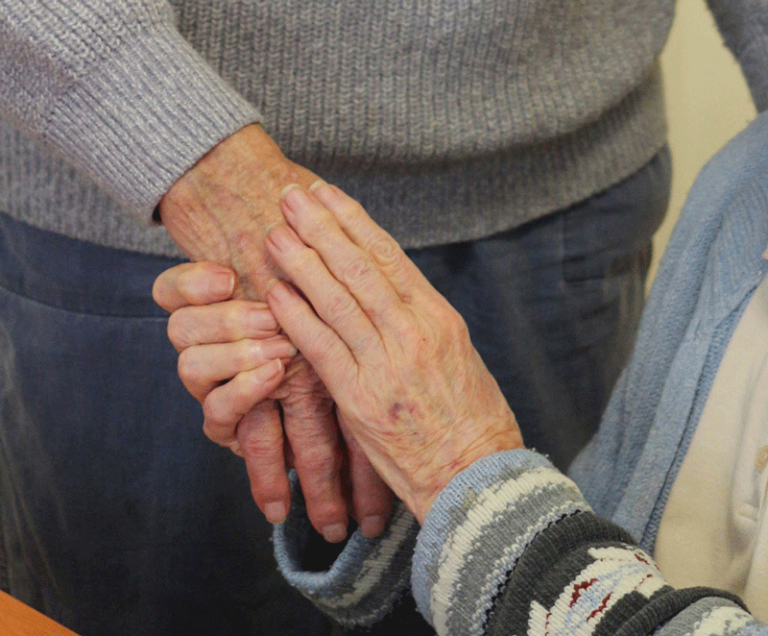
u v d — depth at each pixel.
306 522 1.34
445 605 1.20
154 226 1.36
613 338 1.62
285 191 1.25
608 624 1.15
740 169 1.31
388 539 1.29
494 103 1.41
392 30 1.36
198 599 1.55
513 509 1.19
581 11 1.42
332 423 1.30
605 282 1.58
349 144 1.40
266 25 1.35
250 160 1.28
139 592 1.54
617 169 1.53
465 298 1.53
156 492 1.50
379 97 1.39
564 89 1.44
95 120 1.27
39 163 1.40
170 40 1.27
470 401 1.25
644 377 1.33
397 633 1.32
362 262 1.24
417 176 1.44
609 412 1.37
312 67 1.37
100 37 1.25
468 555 1.19
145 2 1.26
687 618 1.14
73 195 1.40
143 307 1.45
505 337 1.53
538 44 1.41
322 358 1.25
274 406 1.30
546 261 1.53
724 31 1.43
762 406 1.24
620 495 1.35
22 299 1.47
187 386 1.30
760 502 1.23
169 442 1.49
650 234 1.61
